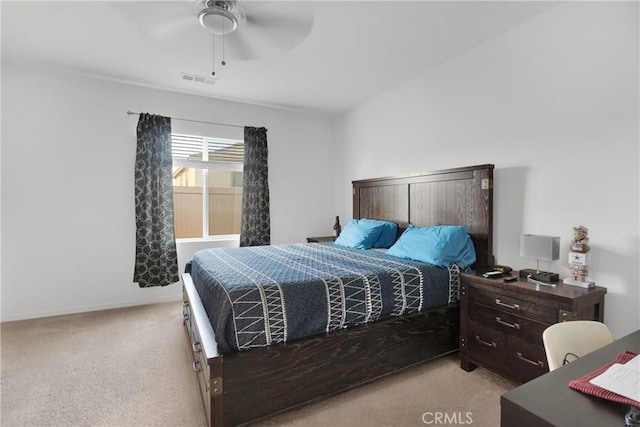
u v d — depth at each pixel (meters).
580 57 1.98
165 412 1.75
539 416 0.70
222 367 1.52
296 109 4.38
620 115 1.82
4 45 2.66
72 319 3.12
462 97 2.76
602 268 1.90
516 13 2.17
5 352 2.43
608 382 0.80
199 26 2.22
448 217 2.79
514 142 2.36
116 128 3.44
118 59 2.90
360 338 1.91
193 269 2.80
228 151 4.12
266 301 1.66
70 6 2.11
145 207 3.48
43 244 3.18
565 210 2.07
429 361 2.29
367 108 4.02
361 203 3.95
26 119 3.09
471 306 2.16
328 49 2.68
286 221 4.46
